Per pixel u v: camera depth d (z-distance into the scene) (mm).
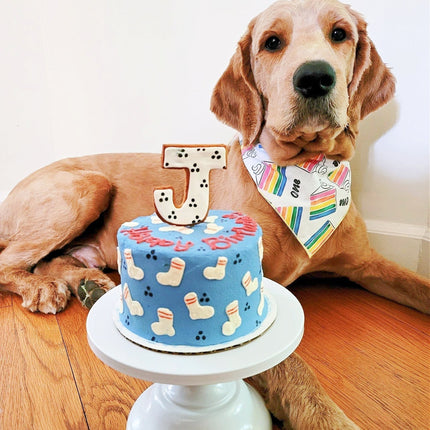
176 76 1022
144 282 384
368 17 812
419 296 725
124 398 529
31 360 611
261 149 703
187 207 439
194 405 444
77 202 826
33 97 1139
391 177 851
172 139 1070
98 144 1147
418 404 508
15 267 835
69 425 490
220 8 934
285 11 626
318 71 549
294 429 469
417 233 839
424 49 765
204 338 383
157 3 992
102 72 1084
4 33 1088
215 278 371
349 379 553
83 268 849
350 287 839
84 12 1053
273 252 680
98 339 402
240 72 706
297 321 427
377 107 734
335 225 670
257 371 361
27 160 1189
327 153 679
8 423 496
